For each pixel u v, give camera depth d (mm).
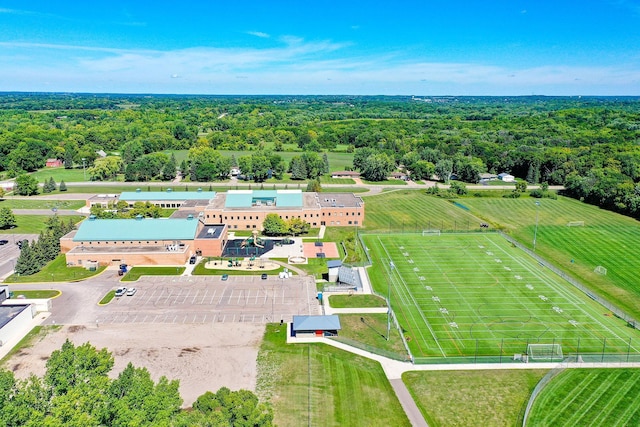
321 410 70375
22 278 118500
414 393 75188
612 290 115875
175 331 93250
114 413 52562
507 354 86875
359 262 130625
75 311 101125
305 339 90812
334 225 167625
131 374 59312
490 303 107375
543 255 139625
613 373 81312
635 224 172875
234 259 132875
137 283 116125
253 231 157375
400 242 149625
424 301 108125
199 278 119812
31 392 54469
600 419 69438
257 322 97500
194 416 52750
